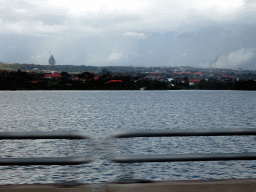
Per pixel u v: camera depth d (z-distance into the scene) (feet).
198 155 14.52
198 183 14.92
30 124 141.69
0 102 375.45
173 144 71.31
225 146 69.62
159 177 41.06
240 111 239.71
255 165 48.11
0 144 70.08
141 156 14.16
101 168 45.14
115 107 282.15
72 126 132.46
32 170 43.86
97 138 87.81
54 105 315.17
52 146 67.05
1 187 14.66
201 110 246.06
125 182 15.10
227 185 14.96
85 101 398.83
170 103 353.72
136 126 132.16
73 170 17.35
